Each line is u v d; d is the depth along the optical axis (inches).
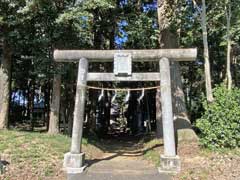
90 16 488.7
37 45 541.6
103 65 812.6
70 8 476.7
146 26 703.7
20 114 1178.0
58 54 405.7
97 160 447.8
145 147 561.9
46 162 381.7
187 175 340.8
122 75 401.1
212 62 894.4
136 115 1160.8
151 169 384.2
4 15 500.4
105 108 1043.9
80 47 565.0
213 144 417.7
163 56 396.5
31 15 486.0
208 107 435.2
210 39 753.0
